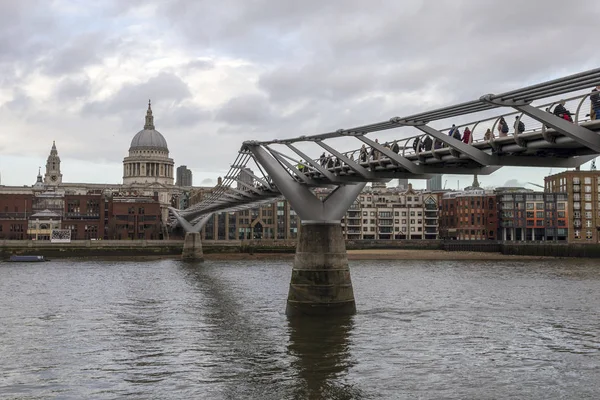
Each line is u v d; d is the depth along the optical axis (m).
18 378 33.88
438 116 29.91
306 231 51.25
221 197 90.88
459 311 55.97
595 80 20.98
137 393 31.08
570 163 32.06
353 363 36.31
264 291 73.56
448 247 176.25
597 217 180.50
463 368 35.41
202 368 35.50
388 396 30.27
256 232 196.12
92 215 194.50
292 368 35.28
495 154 31.47
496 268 117.19
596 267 119.81
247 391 31.14
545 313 55.41
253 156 55.25
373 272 106.06
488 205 187.25
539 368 35.56
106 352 39.62
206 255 164.00
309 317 50.50
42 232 184.62
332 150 43.56
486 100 25.28
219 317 52.47
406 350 39.59
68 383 32.88
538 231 182.00
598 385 32.31
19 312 56.25
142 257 157.25
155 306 59.97
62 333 45.91
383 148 37.91
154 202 192.50
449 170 38.00
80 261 140.75
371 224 197.50
